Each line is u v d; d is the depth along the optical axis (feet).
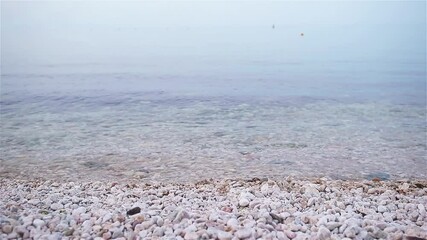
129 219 21.83
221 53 288.51
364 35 589.32
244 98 95.71
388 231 20.20
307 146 51.55
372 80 136.67
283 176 38.96
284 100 92.79
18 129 61.67
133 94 102.68
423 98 96.48
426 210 26.27
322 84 125.59
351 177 39.14
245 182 35.76
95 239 18.79
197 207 25.84
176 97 97.04
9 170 41.47
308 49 333.01
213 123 66.18
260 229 19.67
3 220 20.26
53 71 168.04
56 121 68.08
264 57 249.55
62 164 43.73
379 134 58.80
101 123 66.33
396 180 37.88
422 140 55.21
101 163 44.04
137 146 51.37
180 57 252.01
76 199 27.86
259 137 56.24
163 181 37.50
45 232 19.48
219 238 18.39
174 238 18.58
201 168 41.93
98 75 153.89
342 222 21.27
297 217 22.86
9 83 126.31
